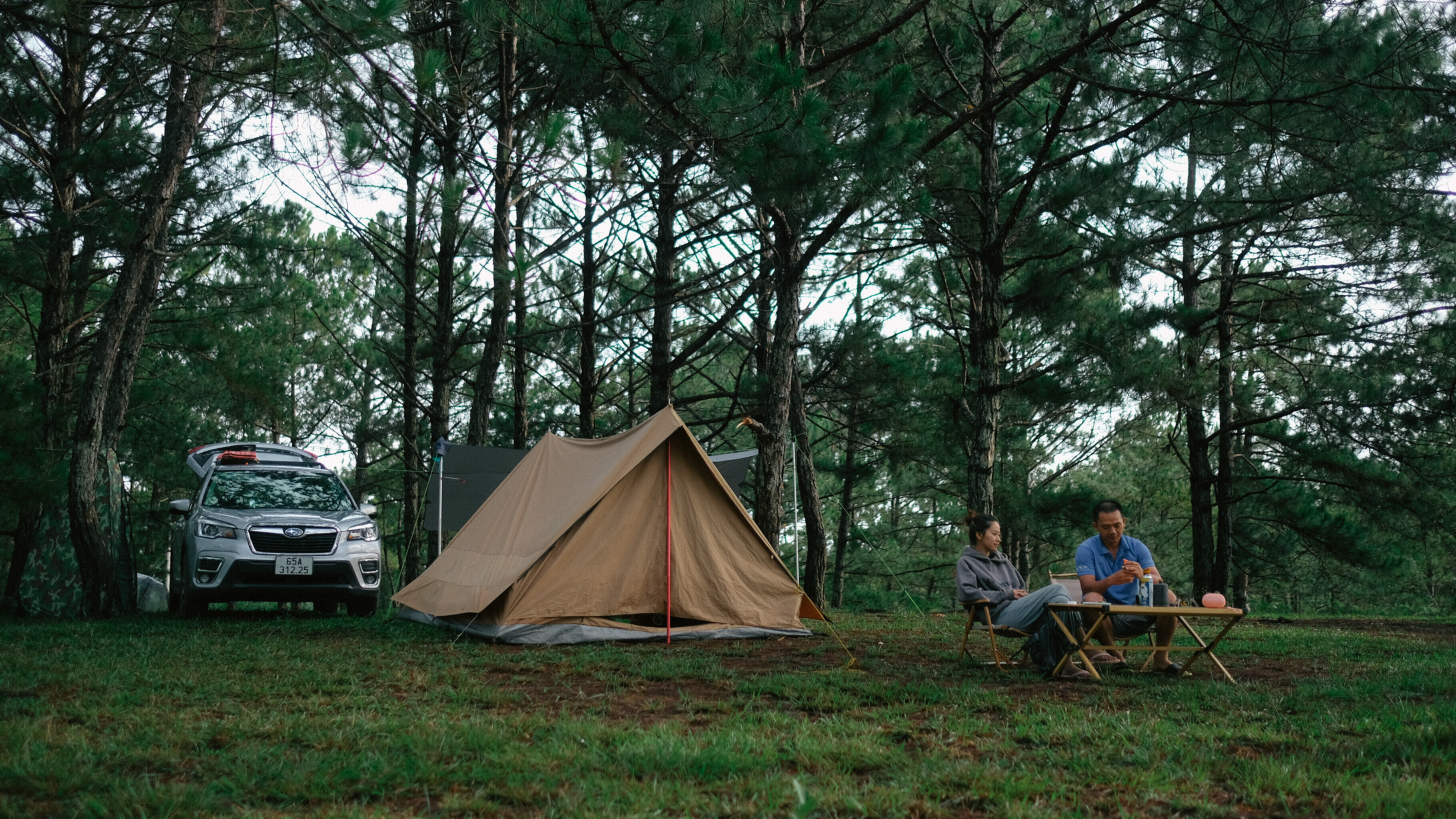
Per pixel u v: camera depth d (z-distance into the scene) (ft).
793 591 31.94
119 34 22.57
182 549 38.11
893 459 69.46
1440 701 17.98
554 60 25.04
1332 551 66.54
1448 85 28.99
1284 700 18.30
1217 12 29.94
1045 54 39.32
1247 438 72.18
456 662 23.75
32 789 11.22
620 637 29.30
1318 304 54.85
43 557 37.65
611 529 30.12
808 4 36.73
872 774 12.64
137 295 40.70
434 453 46.44
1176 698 18.63
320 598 36.68
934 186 43.45
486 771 12.34
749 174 26.27
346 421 97.04
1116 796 11.50
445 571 34.40
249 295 53.93
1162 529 103.50
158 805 10.63
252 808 10.96
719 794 11.63
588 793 11.42
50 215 44.78
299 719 15.53
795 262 44.57
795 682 19.99
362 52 20.86
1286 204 39.19
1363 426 55.62
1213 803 11.26
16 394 40.55
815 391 62.64
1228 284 59.57
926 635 32.17
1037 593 22.44
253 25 21.98
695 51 24.31
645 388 100.58
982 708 17.74
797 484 45.44
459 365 66.85
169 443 74.23
